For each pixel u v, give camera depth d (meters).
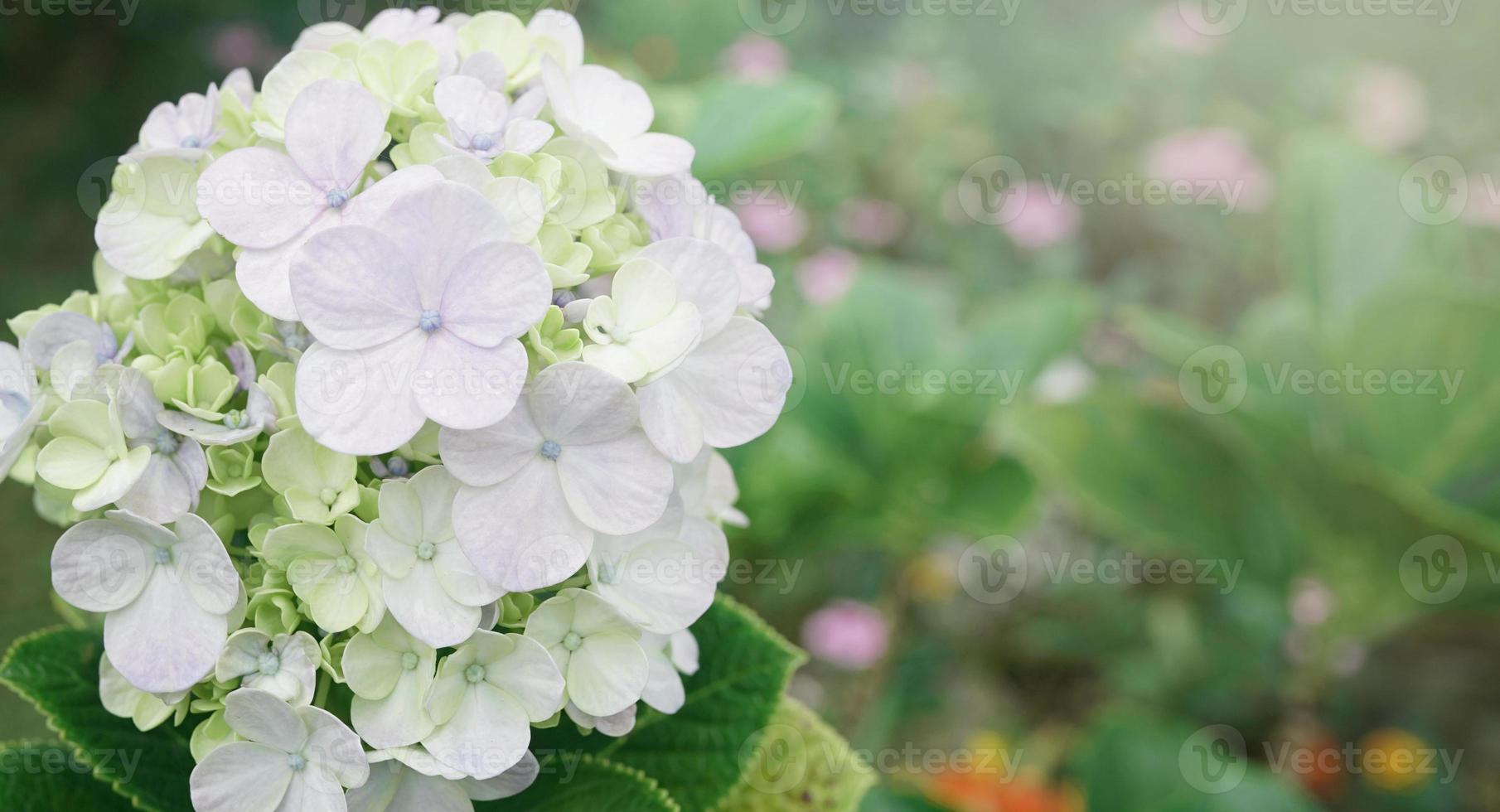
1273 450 1.00
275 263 0.58
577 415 0.58
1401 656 1.33
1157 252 1.81
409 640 0.59
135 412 0.58
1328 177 1.17
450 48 0.62
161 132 0.63
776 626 1.32
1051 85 1.93
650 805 0.62
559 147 0.60
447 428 0.57
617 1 1.74
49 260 1.82
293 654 0.58
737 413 0.60
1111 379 1.57
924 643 1.32
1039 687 1.37
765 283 0.63
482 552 0.58
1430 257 1.13
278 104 0.60
